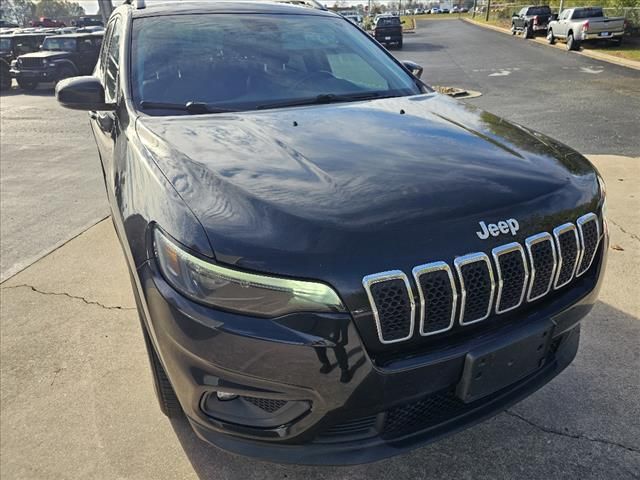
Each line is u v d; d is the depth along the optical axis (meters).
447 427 1.76
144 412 2.41
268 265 1.52
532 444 2.19
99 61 4.50
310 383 1.55
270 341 1.51
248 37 3.10
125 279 3.63
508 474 2.06
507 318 1.74
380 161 1.96
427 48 25.80
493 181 1.85
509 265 1.67
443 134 2.28
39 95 15.23
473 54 21.61
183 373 1.67
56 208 5.17
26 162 7.11
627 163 5.91
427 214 1.65
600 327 2.91
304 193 1.72
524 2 45.59
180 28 3.06
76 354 2.83
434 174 1.87
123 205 2.03
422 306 1.56
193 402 1.70
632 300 3.15
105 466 2.14
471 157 2.03
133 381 2.61
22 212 5.09
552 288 1.82
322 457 1.67
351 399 1.57
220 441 1.75
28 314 3.22
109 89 3.19
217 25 3.14
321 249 1.54
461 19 62.16
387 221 1.61
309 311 1.51
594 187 2.06
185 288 1.59
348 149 2.07
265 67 2.92
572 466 2.08
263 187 1.75
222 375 1.59
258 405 1.67
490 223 1.68
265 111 2.58
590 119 8.62
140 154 2.11
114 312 3.22
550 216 1.80
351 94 2.91
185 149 2.04
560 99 10.68
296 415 1.62
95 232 4.48
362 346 1.54
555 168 2.04
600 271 2.03
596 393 2.45
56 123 10.23
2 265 3.91
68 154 7.53
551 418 2.32
